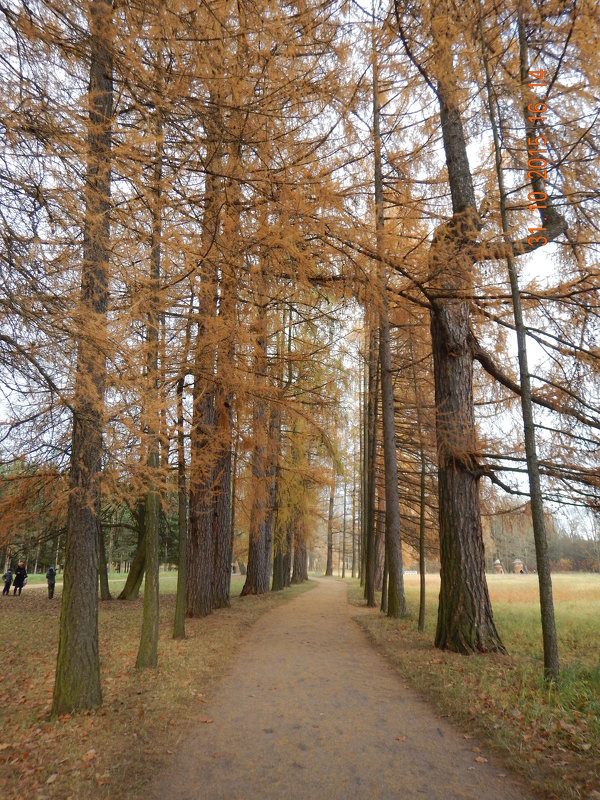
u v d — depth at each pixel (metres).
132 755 3.60
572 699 4.53
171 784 3.17
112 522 16.42
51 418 4.41
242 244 5.40
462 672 5.72
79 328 3.54
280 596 17.62
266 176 4.90
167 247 4.94
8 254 3.35
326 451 12.24
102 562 15.27
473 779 3.20
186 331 6.09
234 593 19.89
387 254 5.54
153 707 4.62
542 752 3.48
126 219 4.60
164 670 6.01
